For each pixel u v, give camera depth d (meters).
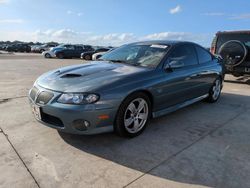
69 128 3.22
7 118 4.44
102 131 3.32
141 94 3.65
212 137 3.78
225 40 8.42
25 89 6.96
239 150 3.37
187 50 4.79
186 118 4.61
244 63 8.02
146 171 2.83
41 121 3.49
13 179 2.65
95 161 3.03
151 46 4.58
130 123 3.62
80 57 25.56
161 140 3.63
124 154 3.20
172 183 2.62
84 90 3.18
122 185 2.58
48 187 2.53
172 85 4.16
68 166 2.91
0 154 3.16
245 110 5.20
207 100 5.70
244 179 2.70
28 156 3.12
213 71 5.44
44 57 25.08
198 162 3.03
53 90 3.35
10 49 42.81
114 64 4.19
